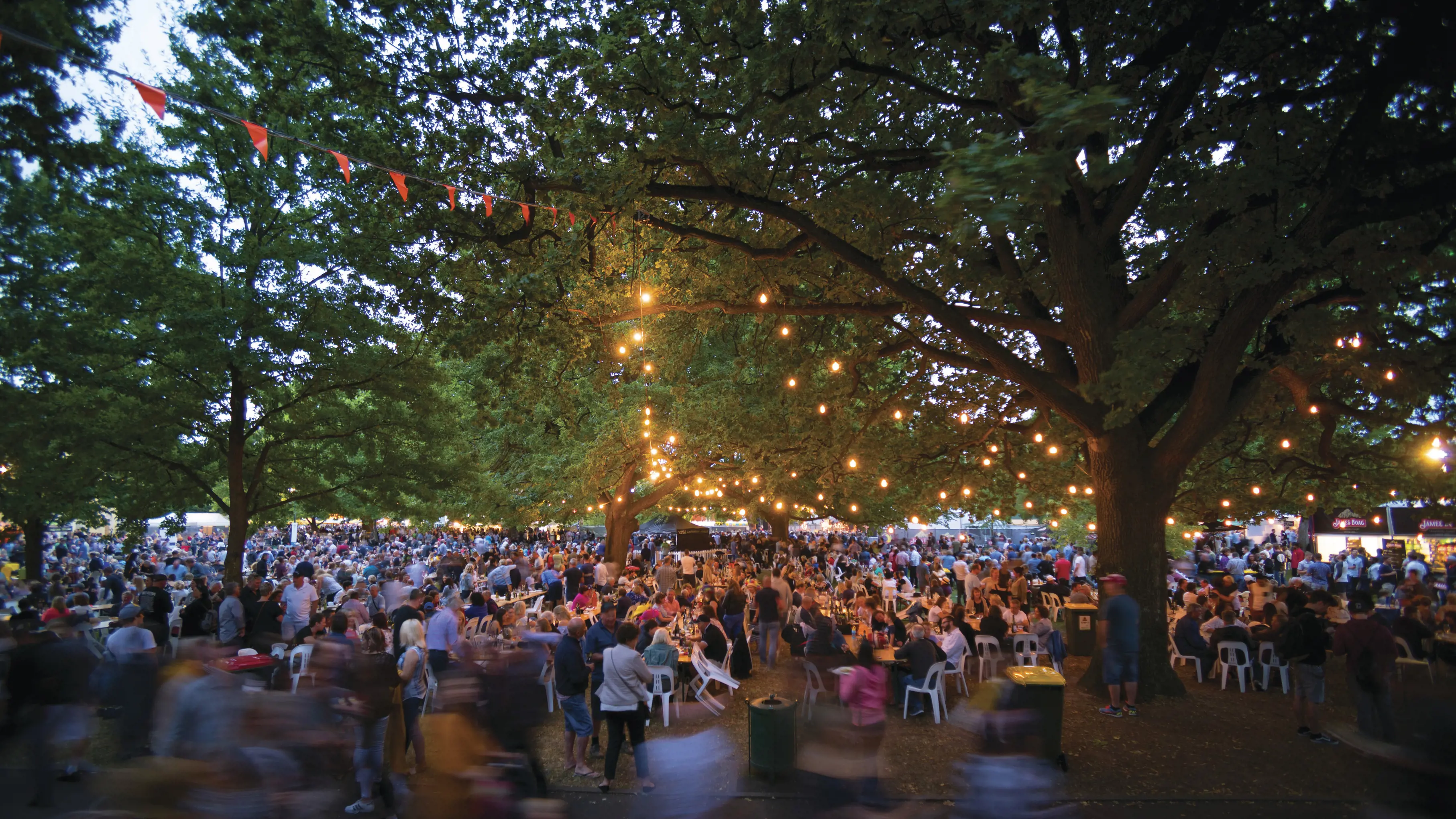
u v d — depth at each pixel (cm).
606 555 2681
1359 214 803
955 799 736
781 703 828
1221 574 2384
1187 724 970
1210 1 845
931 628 1342
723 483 2612
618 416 2342
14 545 2975
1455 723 480
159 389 1547
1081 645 1506
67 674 731
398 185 768
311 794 654
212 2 1144
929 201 1136
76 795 747
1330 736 926
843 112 1053
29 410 1387
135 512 1684
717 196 1041
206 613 1252
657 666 1059
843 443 1627
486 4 1149
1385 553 2661
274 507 1806
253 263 1583
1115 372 805
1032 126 634
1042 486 1898
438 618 1002
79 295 1422
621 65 984
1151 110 1004
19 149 811
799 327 1553
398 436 1869
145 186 1553
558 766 855
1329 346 949
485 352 1602
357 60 1088
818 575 2359
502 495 2620
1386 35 753
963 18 795
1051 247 1000
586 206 1005
